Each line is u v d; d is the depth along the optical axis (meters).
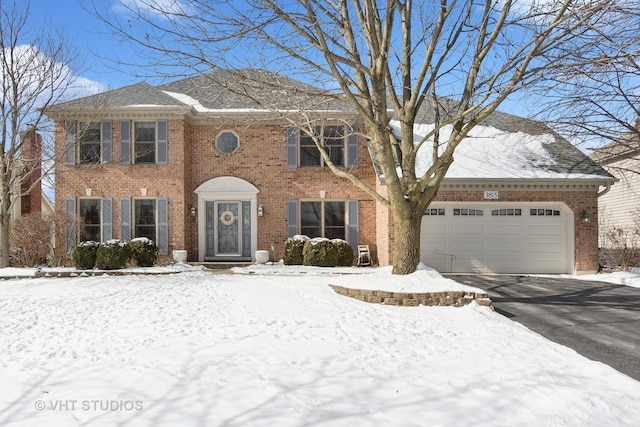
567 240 14.68
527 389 4.29
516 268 14.74
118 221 16.30
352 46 8.63
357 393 4.18
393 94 9.78
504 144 16.52
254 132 16.92
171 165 16.31
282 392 4.17
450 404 3.95
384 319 7.25
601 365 5.11
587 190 14.57
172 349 5.51
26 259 15.01
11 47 14.05
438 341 6.09
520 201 14.61
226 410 3.78
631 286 11.86
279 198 16.77
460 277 13.73
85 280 12.11
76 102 15.97
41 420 3.61
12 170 15.16
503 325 7.00
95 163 16.33
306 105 11.74
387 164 9.07
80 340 6.07
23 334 6.48
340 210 16.88
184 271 13.78
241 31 7.77
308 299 8.67
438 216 14.84
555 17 8.27
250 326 6.69
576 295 10.41
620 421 3.68
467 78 9.48
